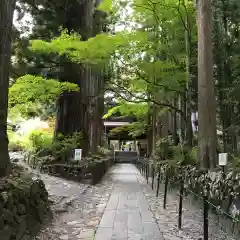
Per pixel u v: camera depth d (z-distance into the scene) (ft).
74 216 24.77
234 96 39.45
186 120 44.78
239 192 17.99
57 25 49.03
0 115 19.36
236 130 38.81
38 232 18.78
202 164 29.60
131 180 56.49
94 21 59.21
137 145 153.89
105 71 47.55
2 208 14.26
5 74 19.77
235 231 17.94
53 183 38.29
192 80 45.50
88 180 45.01
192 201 28.19
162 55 46.44
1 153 19.24
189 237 19.15
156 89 44.96
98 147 88.89
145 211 27.14
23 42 43.75
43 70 48.42
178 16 43.27
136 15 45.01
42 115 61.11
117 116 121.29
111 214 25.86
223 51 41.98
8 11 19.94
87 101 54.70
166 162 45.29
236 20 41.91
